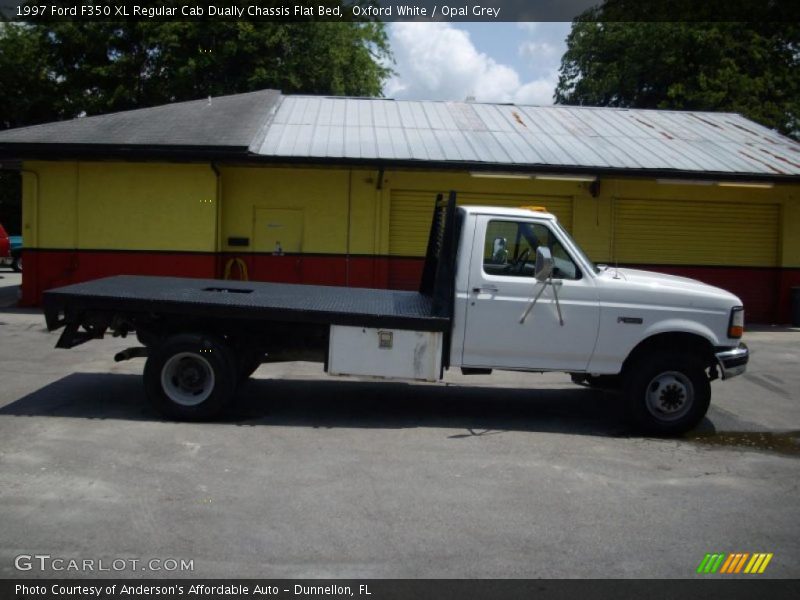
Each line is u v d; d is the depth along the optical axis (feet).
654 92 103.81
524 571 14.39
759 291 54.13
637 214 52.90
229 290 28.32
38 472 19.17
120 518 16.37
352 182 51.83
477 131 55.52
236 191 51.80
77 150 47.01
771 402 30.53
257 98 60.90
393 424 25.27
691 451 23.31
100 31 94.17
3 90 99.19
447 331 24.23
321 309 24.31
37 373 31.63
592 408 28.76
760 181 48.49
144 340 25.79
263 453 21.43
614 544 15.79
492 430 24.98
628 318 24.39
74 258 50.29
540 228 24.84
